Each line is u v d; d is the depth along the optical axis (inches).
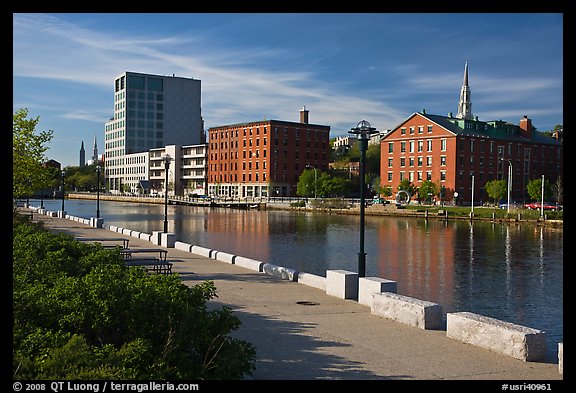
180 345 237.9
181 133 6092.5
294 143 4325.8
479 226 2305.6
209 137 4872.0
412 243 1540.4
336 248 1380.4
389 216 3026.6
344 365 294.2
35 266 385.1
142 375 214.5
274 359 303.0
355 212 3203.7
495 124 3686.0
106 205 4377.5
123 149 5880.9
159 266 631.2
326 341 344.5
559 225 2315.5
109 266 365.1
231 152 4576.8
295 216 3006.9
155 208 3897.6
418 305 385.4
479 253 1295.5
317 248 1376.7
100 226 1446.9
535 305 683.4
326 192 3804.1
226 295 505.7
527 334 311.1
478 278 909.2
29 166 1222.9
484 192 3469.5
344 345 335.6
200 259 795.4
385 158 3750.0
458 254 1273.4
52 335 229.9
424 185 3277.6
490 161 3508.9
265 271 660.7
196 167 5039.4
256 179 4320.9
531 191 3191.4
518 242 1590.8
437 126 3412.9
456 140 3316.9
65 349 212.1
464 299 722.2
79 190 6993.1
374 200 3516.2
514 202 3543.3
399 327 385.4
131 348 222.7
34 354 219.0
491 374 284.5
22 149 1238.3
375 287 456.8
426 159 3484.3
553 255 1263.5
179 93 6067.9
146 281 284.8
